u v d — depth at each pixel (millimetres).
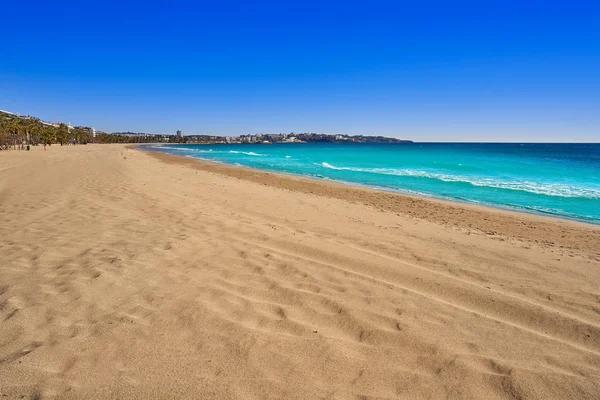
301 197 13523
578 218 11914
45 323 3189
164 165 28578
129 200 9852
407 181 22203
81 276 4293
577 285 4980
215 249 5602
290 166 34875
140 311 3480
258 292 4070
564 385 2652
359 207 11984
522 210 13242
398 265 5398
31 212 7922
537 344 3252
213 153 66688
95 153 46219
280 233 6918
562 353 3121
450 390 2537
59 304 3561
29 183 13164
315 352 2906
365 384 2549
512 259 6176
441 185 20312
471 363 2871
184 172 22328
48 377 2463
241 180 19984
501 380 2678
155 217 7773
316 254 5664
